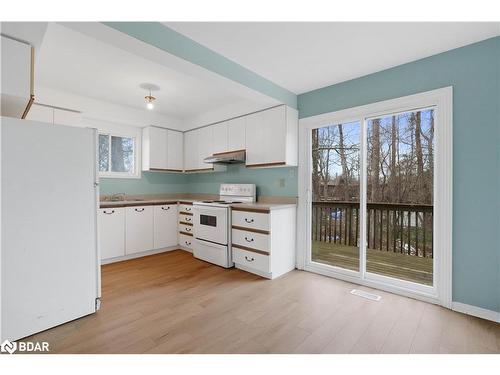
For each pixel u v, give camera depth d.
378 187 3.60
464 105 2.06
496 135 1.93
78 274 1.92
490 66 1.95
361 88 2.67
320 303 2.23
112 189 3.96
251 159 3.39
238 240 3.14
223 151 3.81
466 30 1.85
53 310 1.80
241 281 2.77
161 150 4.28
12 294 1.63
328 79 2.75
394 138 3.45
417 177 3.31
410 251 3.42
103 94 3.32
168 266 3.29
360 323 1.90
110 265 3.33
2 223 1.59
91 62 2.44
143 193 4.32
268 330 1.81
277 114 3.08
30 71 1.71
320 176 3.72
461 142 2.07
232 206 3.21
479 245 2.00
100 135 3.86
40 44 1.73
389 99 2.47
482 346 1.63
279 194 3.42
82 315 1.95
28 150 1.68
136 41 1.68
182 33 1.91
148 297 2.35
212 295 2.40
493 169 1.94
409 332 1.79
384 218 3.60
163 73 2.69
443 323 1.90
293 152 3.12
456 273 2.11
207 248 3.46
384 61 2.34
